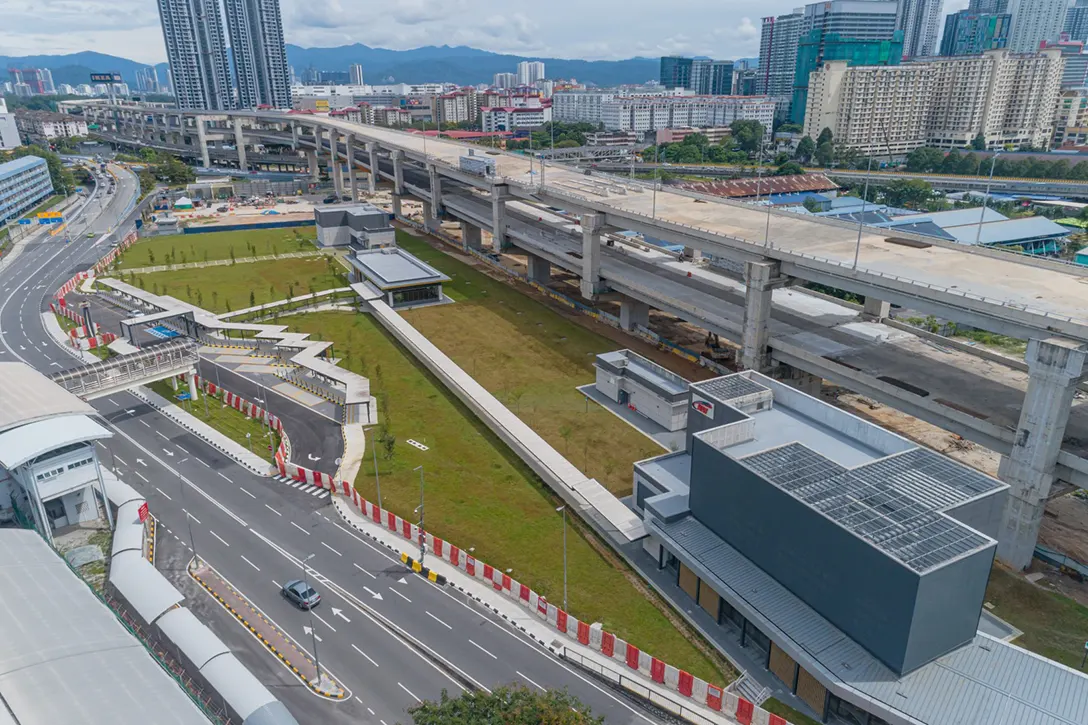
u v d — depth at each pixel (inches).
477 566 2524.6
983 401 2903.5
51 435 2667.3
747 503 2236.7
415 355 4503.0
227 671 1956.2
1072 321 2324.1
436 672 2143.2
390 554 2682.1
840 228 3954.2
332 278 6245.1
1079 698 1728.6
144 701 1755.7
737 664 2140.7
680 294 4328.3
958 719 1684.3
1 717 1653.5
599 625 2301.9
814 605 2050.9
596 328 4958.2
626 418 3671.3
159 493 3058.6
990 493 2087.8
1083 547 2640.3
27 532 2434.8
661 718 1982.0
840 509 1990.7
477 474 3193.9
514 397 3890.3
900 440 2437.3
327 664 2170.3
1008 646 1908.2
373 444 3444.9
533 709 1616.6
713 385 2869.1
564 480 2987.2
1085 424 2679.6
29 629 1952.5
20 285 6176.2
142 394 4013.3
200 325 4837.6
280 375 4256.9
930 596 1739.7
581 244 5561.0
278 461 3189.0
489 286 5940.0
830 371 3265.3
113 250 7145.7
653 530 2490.2
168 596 2245.3
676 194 5118.1
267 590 2486.5
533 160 7096.5
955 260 3243.1
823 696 1920.5
